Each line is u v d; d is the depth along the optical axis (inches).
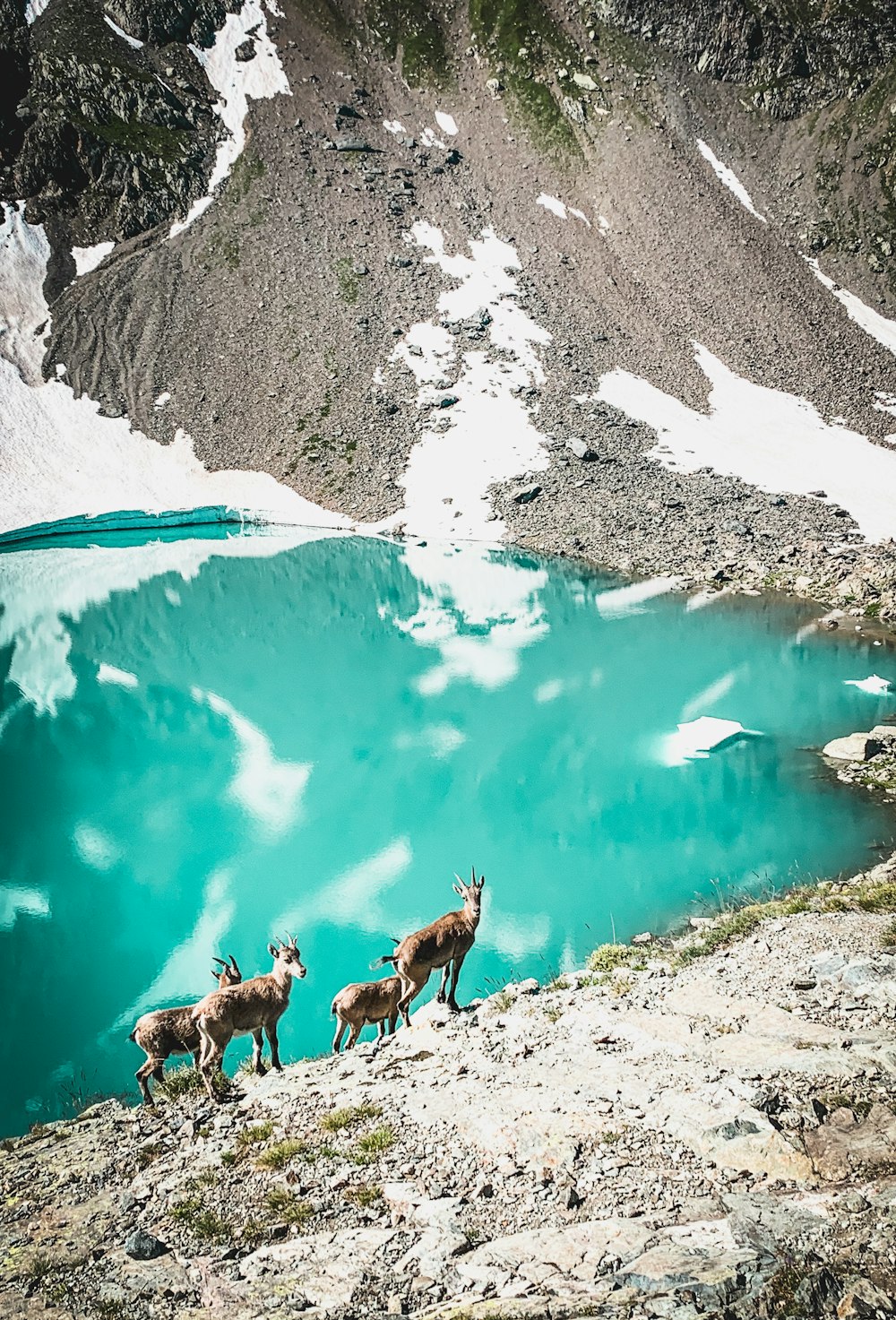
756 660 2059.5
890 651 2092.8
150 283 4306.1
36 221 4473.4
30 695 2038.6
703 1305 287.0
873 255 4500.5
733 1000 607.5
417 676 2076.8
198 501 3553.2
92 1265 398.0
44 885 1270.9
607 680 1982.0
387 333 4067.4
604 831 1341.0
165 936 1142.3
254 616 2588.6
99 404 3890.3
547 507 3223.4
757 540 2883.9
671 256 4485.7
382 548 3144.7
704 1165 399.9
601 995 666.8
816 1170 381.4
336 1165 453.7
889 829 1277.1
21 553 3275.1
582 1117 454.9
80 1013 999.0
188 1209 434.0
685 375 3912.4
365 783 1565.0
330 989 1005.2
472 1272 345.7
